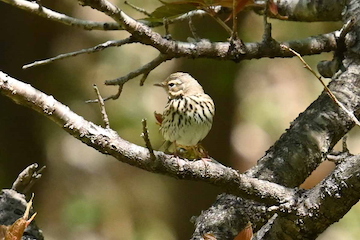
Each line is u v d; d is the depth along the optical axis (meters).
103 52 15.06
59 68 14.18
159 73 15.52
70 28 14.34
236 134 16.08
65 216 14.59
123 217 15.79
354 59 6.82
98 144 4.21
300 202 4.89
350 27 6.84
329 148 6.16
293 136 6.20
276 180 5.86
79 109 14.42
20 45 13.17
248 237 4.12
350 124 6.29
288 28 14.18
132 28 5.72
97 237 15.11
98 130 4.21
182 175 4.46
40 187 14.87
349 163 4.76
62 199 15.28
